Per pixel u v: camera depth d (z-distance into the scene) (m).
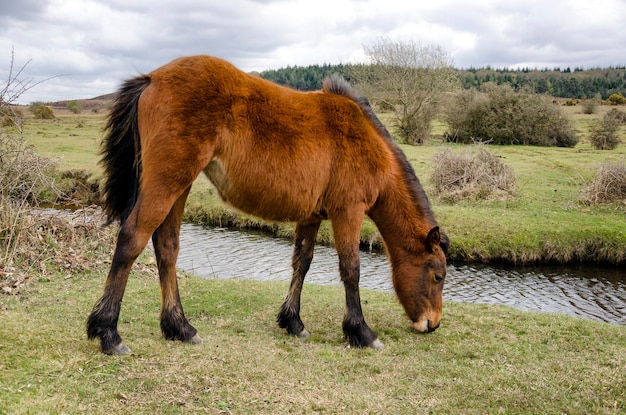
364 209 5.09
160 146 4.06
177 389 3.72
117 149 4.34
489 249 12.51
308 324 5.96
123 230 4.08
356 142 4.96
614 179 15.49
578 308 9.38
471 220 13.73
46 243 8.08
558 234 12.77
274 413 3.53
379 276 11.05
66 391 3.55
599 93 113.25
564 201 15.87
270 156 4.50
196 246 13.08
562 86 120.81
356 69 32.97
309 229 5.44
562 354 5.15
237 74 4.45
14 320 4.92
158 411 3.42
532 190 17.20
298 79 55.12
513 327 6.05
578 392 4.19
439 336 5.68
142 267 8.17
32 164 8.46
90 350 4.27
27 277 6.90
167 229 4.70
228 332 5.41
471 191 16.33
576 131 33.22
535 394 4.12
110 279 4.16
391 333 5.77
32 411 3.24
